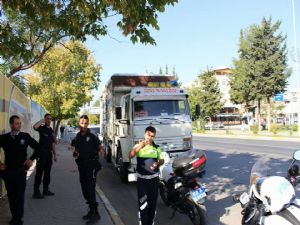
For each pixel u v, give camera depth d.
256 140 35.16
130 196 10.86
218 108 66.94
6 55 9.43
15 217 7.07
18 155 7.02
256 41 52.12
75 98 34.16
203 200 7.33
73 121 61.66
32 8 8.30
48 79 32.41
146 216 7.00
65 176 13.69
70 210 8.52
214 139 39.56
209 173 14.45
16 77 22.83
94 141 7.99
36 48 13.95
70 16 8.84
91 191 7.87
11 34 9.20
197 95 66.94
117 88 15.19
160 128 12.33
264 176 5.30
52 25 8.85
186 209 7.49
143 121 12.27
